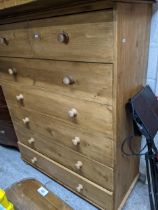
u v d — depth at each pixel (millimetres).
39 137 1372
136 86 993
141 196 1299
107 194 1109
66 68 896
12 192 1004
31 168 1644
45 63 974
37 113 1241
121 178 1121
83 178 1208
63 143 1199
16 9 846
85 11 705
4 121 1687
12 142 1801
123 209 1229
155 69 1062
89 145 1038
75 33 772
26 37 974
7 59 1188
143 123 889
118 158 998
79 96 922
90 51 767
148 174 1067
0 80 1371
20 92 1262
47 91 1068
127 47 784
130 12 738
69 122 1062
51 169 1431
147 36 968
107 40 703
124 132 978
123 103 885
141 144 1275
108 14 660
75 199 1333
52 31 842
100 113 886
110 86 786
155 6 931
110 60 732
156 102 1036
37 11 836
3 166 1692
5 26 1046
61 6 746
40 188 1019
